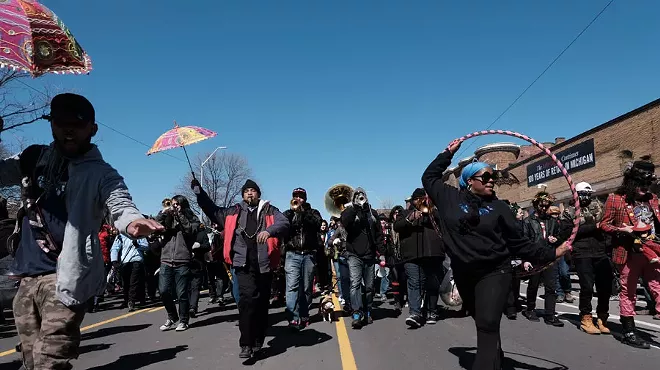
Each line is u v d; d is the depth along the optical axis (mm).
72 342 2881
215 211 5750
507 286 3711
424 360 5250
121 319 8883
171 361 5445
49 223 3000
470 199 3828
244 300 5344
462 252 3779
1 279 7203
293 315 7125
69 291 2818
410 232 7355
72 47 3244
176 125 5906
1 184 3303
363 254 7496
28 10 3047
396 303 9320
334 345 6133
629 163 5762
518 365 4906
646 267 5633
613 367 4809
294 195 7383
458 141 4230
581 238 6543
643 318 7641
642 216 5613
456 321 7781
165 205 7672
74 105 2949
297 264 7242
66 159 3037
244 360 5391
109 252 11258
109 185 2877
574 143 21984
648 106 16969
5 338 7215
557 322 7109
